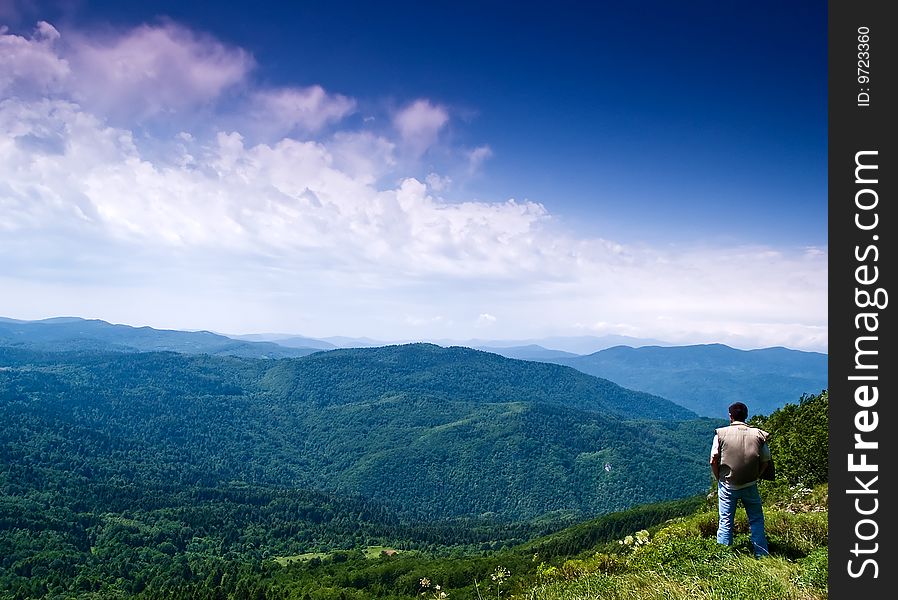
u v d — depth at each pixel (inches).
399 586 4242.1
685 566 350.9
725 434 378.3
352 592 4399.6
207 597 4933.6
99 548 7751.0
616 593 326.0
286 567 6924.2
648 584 328.8
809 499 580.4
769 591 287.9
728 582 303.1
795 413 886.4
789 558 360.8
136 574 6727.4
